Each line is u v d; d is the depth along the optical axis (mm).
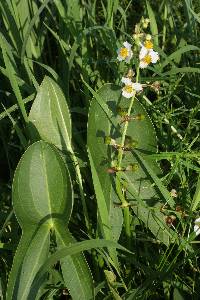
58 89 762
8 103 940
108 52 1001
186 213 728
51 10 1021
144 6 1061
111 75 958
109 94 754
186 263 735
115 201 719
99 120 735
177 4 1069
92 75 911
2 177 886
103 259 713
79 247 597
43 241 670
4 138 878
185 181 755
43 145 672
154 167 739
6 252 740
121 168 691
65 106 766
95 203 782
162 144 832
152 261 715
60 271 704
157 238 728
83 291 647
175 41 1023
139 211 734
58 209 680
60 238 685
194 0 1067
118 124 741
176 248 731
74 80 965
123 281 686
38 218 682
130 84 677
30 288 636
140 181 739
